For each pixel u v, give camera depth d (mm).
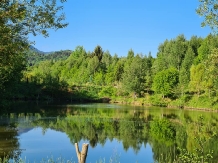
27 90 78375
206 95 71812
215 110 62844
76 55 164000
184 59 102188
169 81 82562
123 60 133000
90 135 29906
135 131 33094
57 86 87125
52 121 38531
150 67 117750
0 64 10406
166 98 82438
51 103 74188
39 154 21047
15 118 38812
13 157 19594
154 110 61969
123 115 49875
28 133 28828
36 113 46812
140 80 90375
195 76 74750
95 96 91875
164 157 21516
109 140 27703
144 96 89562
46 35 10672
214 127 35188
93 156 21781
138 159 21156
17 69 44312
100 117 45656
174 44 117750
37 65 149375
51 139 26750
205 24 11672
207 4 11555
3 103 48188
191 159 13734
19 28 10172
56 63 146375
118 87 97875
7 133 27859
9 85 47312
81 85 100625
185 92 80375
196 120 44000
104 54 149375
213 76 14188
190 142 26906
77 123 37906
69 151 22562
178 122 41438
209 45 83000
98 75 113062
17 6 9578
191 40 121875
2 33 9672
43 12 10375
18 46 10367
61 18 10805
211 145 24766
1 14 9375
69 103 78438
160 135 30672
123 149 24188
